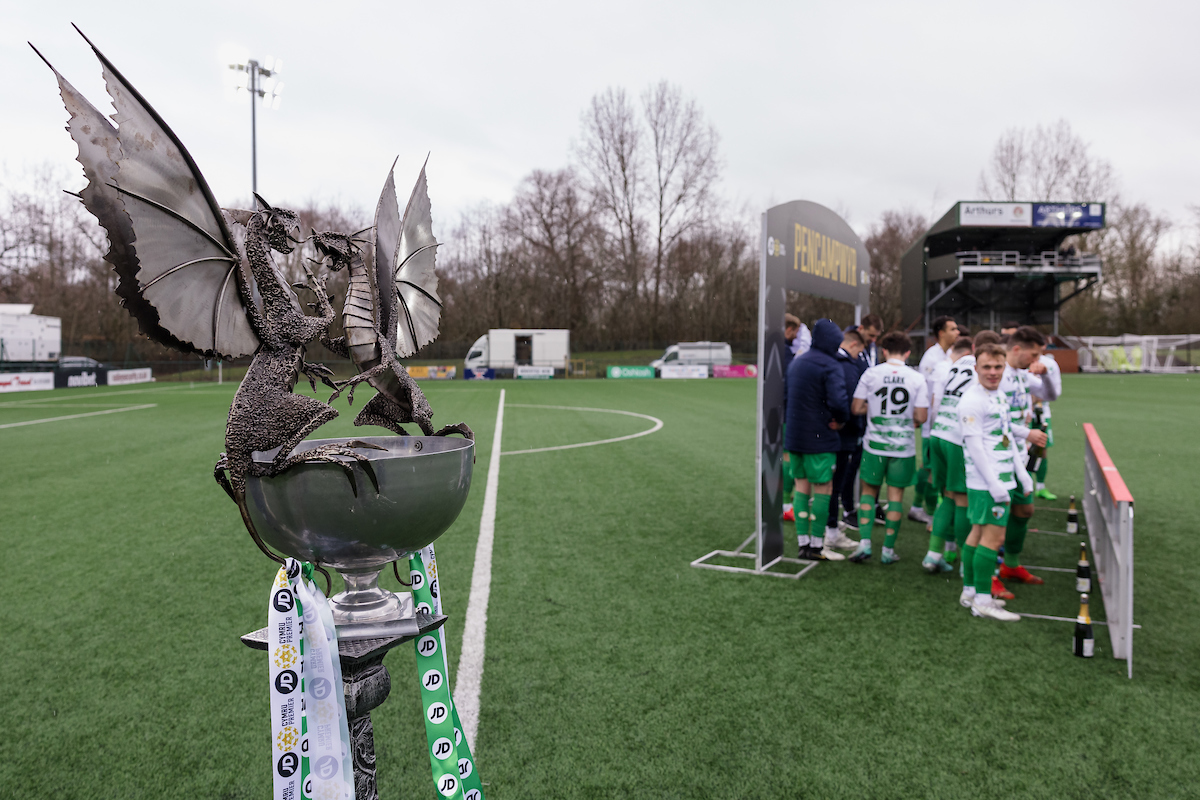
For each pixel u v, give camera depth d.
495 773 2.44
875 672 3.23
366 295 1.38
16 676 3.22
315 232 1.33
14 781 2.42
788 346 6.29
